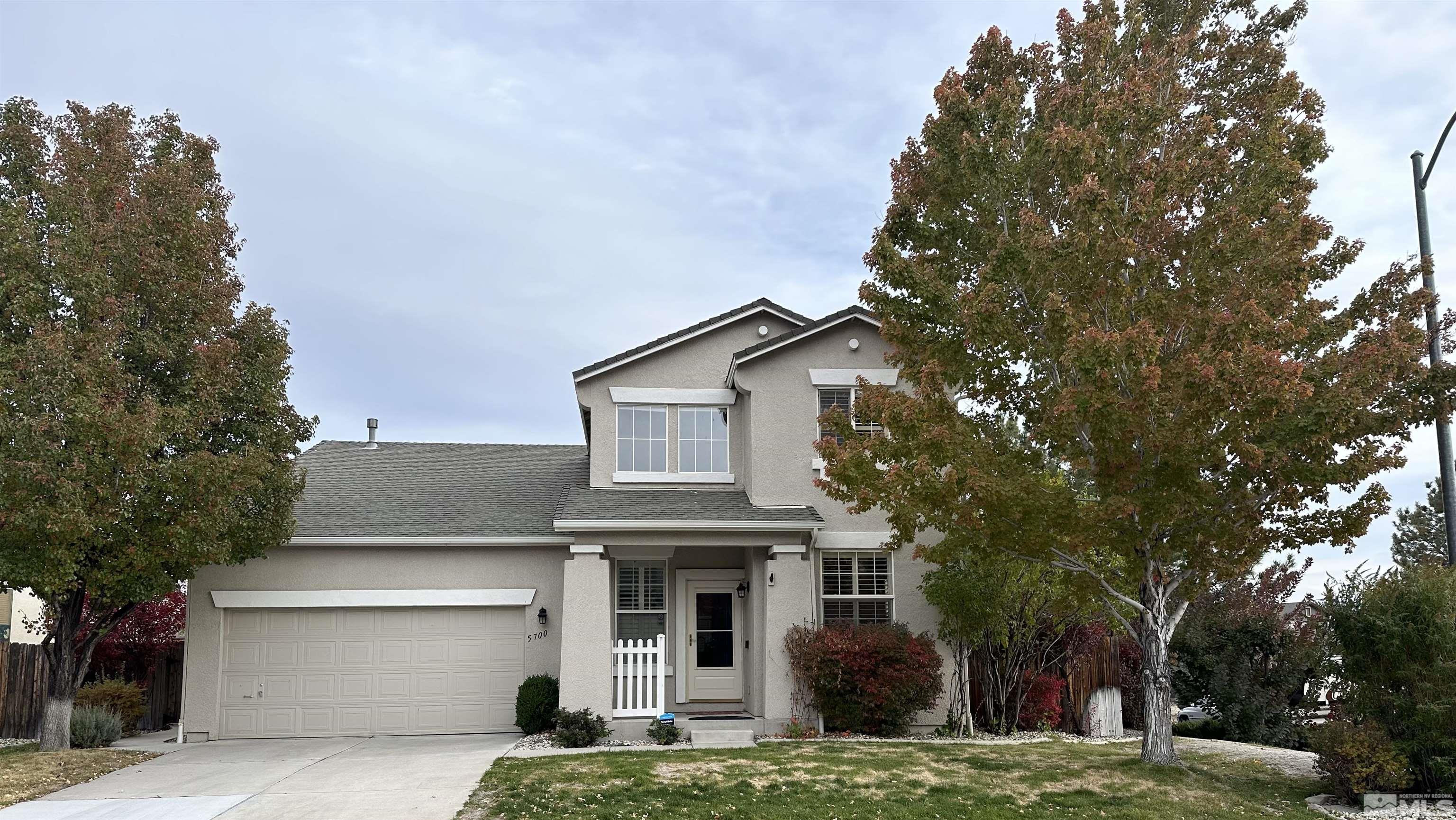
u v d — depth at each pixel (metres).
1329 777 12.29
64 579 13.93
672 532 17.42
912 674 16.72
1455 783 11.40
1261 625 18.50
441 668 18.50
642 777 12.38
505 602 18.61
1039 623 18.14
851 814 10.84
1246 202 12.41
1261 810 11.41
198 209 15.96
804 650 16.95
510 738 17.59
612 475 19.44
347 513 19.25
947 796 11.66
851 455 13.34
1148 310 12.52
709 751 14.59
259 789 12.38
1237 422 11.43
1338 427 11.70
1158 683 13.41
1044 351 12.96
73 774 13.41
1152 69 13.56
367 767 13.88
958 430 13.10
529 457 24.09
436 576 18.64
